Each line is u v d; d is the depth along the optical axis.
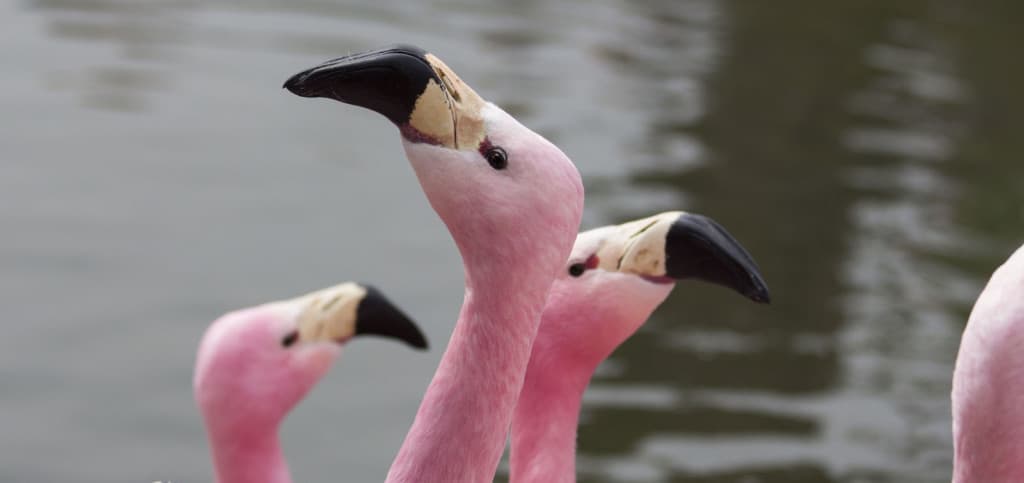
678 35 20.12
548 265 2.47
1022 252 2.68
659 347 10.68
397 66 2.38
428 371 10.47
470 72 17.19
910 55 19.84
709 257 3.13
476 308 2.51
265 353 4.55
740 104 17.02
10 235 12.11
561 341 3.34
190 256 12.03
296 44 18.09
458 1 20.84
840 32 20.97
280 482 4.61
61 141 14.29
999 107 17.64
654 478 8.64
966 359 2.69
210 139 14.80
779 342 10.88
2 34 17.45
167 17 18.95
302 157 14.63
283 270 11.87
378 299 4.62
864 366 10.49
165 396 9.88
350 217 13.18
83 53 17.05
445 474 2.55
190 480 8.91
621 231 3.30
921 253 12.82
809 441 9.30
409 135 2.42
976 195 14.48
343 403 9.88
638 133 15.52
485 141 2.42
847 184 14.53
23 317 10.78
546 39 19.14
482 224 2.43
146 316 10.95
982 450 2.67
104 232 12.34
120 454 9.16
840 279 12.12
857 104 17.36
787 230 13.08
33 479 8.66
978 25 21.98
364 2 20.25
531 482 3.38
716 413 9.63
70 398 9.73
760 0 22.81
